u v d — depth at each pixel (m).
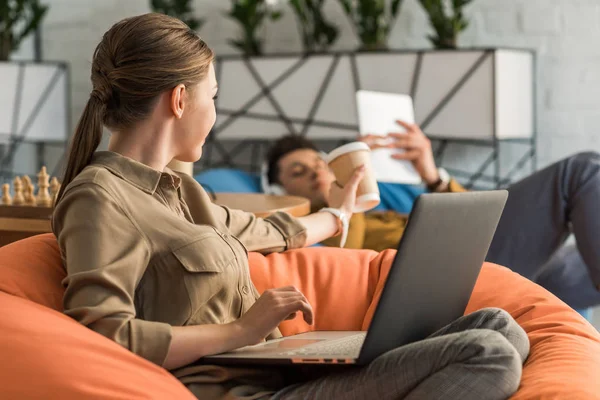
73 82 5.73
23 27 5.68
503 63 4.62
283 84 4.88
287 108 4.88
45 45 5.77
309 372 1.74
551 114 5.14
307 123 4.86
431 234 1.59
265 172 4.05
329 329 2.22
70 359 1.49
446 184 3.95
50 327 1.53
